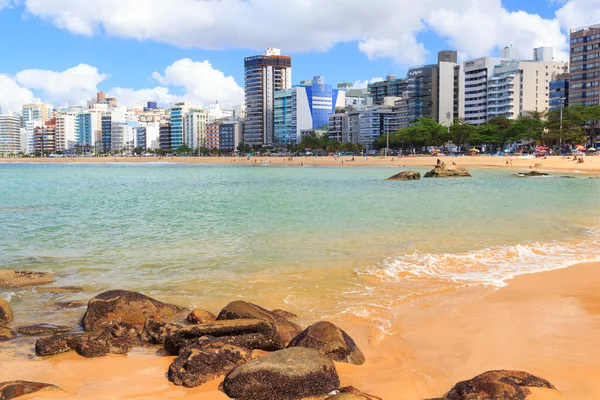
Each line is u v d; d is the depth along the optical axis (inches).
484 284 553.0
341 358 342.3
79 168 6181.1
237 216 1183.6
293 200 1622.8
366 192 1972.2
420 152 7244.1
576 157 4247.0
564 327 411.2
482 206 1373.0
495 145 6550.2
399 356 359.6
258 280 576.1
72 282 576.4
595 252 725.9
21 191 2181.3
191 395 293.9
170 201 1631.4
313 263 660.1
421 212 1233.4
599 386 292.2
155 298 509.4
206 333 364.5
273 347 360.2
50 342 367.9
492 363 341.4
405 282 565.9
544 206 1359.5
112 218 1171.9
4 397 282.2
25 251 762.2
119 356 363.9
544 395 273.7
